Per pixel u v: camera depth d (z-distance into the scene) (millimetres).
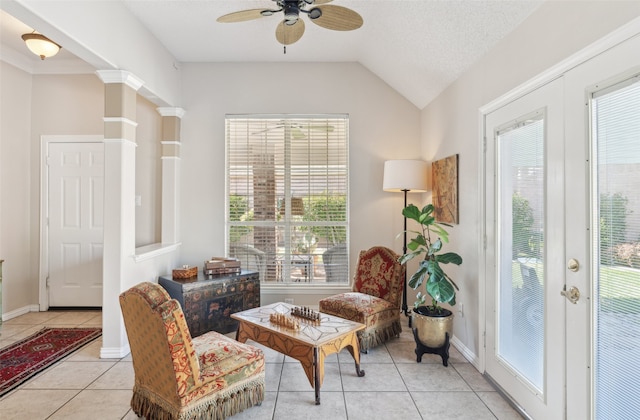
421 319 2615
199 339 2082
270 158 3838
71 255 3838
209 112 3811
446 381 2359
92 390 2221
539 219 1865
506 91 2158
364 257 3371
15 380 2338
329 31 3133
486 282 2412
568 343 1637
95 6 2336
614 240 1406
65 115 3820
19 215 3697
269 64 3811
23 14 1857
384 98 3822
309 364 2090
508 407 2062
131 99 2779
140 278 2945
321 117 3814
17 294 3670
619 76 1354
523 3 1883
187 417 1667
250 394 1963
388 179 3408
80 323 3436
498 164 2264
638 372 1303
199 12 2822
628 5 1310
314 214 3844
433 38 2617
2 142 3529
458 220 2846
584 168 1532
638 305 1305
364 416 1966
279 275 3844
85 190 3834
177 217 3760
